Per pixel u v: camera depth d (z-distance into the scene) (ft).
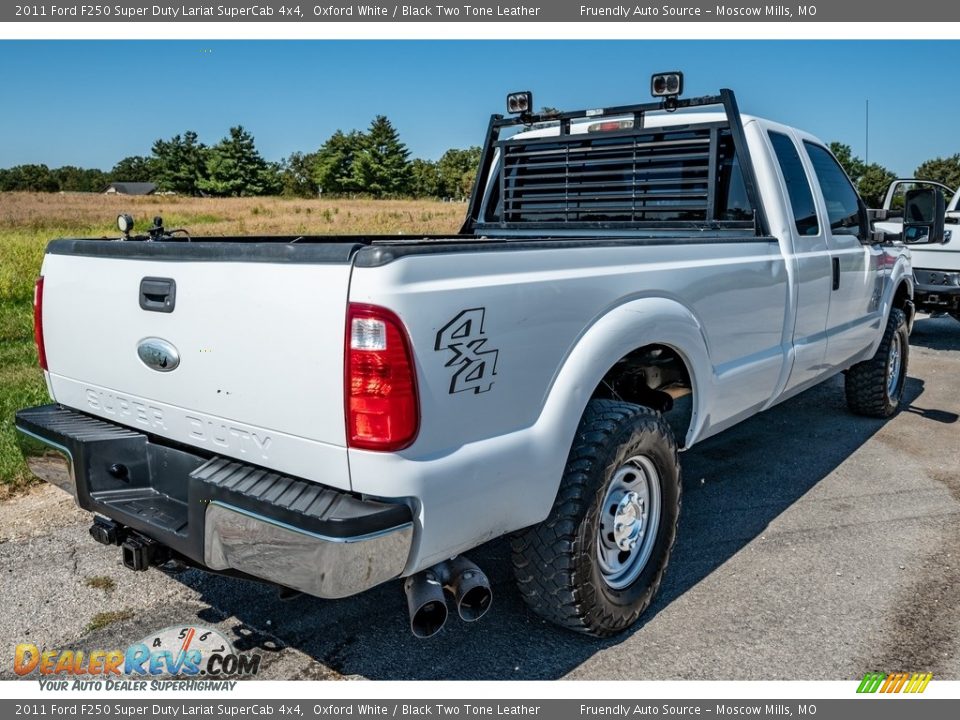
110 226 125.80
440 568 8.15
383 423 7.05
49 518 13.39
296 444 7.62
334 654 9.64
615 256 9.48
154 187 460.14
